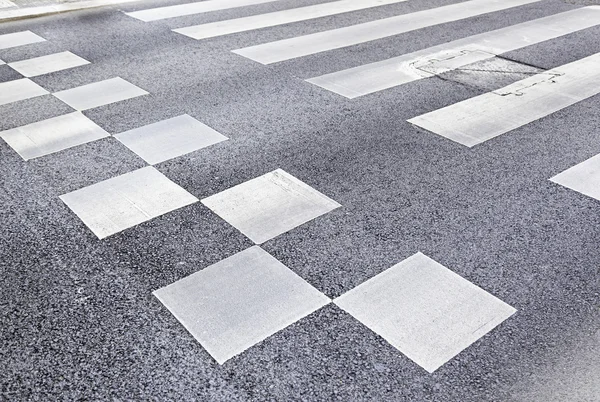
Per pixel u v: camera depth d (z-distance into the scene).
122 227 4.02
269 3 10.00
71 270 3.60
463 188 4.45
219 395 2.75
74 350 3.02
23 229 4.00
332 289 3.42
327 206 4.22
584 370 2.86
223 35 8.18
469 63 7.07
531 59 7.20
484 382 2.81
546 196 4.33
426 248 3.76
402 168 4.73
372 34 8.19
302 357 2.96
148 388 2.79
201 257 3.70
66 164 4.84
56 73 6.83
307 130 5.39
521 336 3.07
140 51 7.55
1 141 5.24
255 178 4.61
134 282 3.49
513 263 3.62
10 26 8.70
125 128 5.46
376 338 3.07
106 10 9.53
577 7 9.66
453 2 10.02
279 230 3.96
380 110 5.80
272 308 3.28
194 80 6.59
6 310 3.28
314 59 7.22
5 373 2.88
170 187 4.49
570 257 3.67
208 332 3.12
